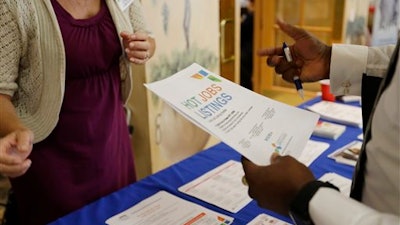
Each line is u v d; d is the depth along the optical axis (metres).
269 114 0.84
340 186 1.15
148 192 1.16
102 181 1.39
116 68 1.39
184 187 1.18
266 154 0.71
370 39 3.71
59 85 1.19
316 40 1.01
